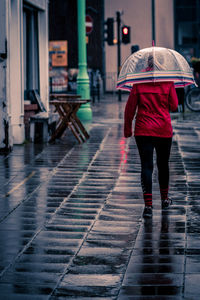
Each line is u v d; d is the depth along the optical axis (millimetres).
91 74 40656
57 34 40875
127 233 6758
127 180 9945
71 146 14461
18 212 7754
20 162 11953
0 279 5262
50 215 7590
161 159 7938
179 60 7707
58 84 39531
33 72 17562
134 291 4969
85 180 9977
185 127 18828
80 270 5508
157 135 7734
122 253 6012
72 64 40875
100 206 8078
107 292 4961
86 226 7059
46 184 9641
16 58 14594
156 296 4852
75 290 5012
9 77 13438
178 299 4781
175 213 7691
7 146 13336
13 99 14719
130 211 7805
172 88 7793
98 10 49312
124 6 50969
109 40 36094
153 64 7590
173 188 9281
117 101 36844
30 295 4906
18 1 14578
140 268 5543
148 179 7602
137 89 7770
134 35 51469
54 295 4906
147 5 50906
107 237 6598
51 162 11938
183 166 11398
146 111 7770
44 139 15234
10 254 5977
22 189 9242
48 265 5648
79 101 15500
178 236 6617
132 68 7684
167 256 5891
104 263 5699
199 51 53750
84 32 22172
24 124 16078
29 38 17484
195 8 53500
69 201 8391
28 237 6598
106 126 19438
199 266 5574
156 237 6590
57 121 17359
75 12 41062
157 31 51312
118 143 14961
